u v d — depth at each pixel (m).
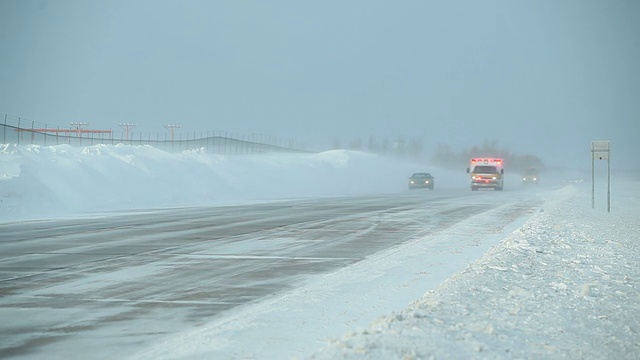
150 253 30.25
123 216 51.12
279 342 15.05
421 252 30.75
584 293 19.59
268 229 41.22
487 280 21.27
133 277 23.94
